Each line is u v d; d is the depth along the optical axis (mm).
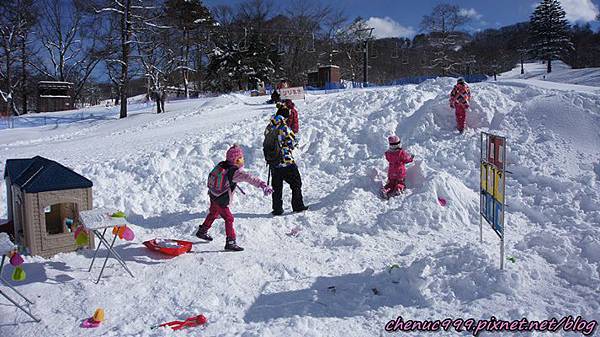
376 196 7559
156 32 34750
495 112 9875
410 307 4109
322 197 8133
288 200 8133
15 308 4324
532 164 7777
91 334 3887
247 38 58312
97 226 4773
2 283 4801
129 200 7770
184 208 7781
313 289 4637
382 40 78875
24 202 5445
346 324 3893
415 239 6086
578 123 8562
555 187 7121
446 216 6484
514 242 5605
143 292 4652
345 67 69312
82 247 5754
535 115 9164
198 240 6238
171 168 9242
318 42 67312
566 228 6145
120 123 27484
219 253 5684
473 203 6875
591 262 4664
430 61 68812
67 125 29828
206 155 10211
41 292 4621
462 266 4539
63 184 5551
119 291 4660
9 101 43469
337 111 12680
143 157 9648
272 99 24891
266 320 4047
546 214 6559
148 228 6855
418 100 11633
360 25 67688
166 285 4773
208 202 8086
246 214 7297
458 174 8289
